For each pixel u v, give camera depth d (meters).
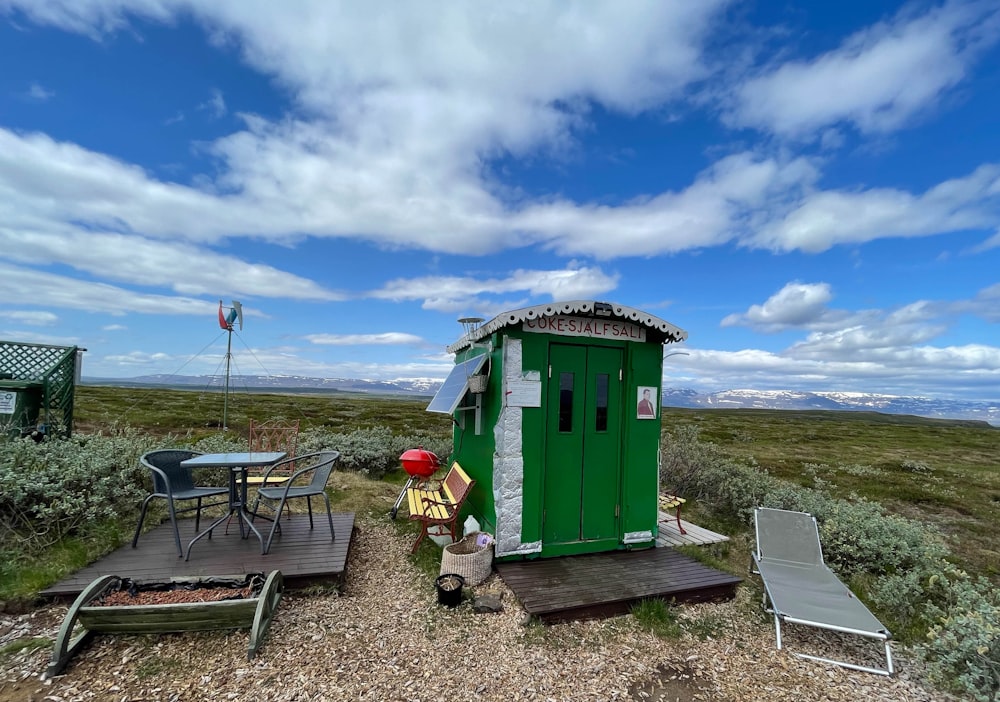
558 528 5.28
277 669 3.17
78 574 4.07
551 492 5.24
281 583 3.97
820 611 4.02
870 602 5.16
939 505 11.60
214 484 7.69
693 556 5.67
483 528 5.68
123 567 4.25
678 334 5.36
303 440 11.35
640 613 4.15
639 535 5.55
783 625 4.29
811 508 7.43
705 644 3.90
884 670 3.69
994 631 3.54
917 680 3.61
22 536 4.51
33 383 6.83
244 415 26.14
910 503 11.74
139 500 5.82
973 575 6.95
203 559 4.49
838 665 3.73
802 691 3.36
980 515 10.81
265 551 4.67
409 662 3.38
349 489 8.30
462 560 4.56
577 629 3.95
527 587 4.37
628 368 5.56
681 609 4.39
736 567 5.77
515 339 5.04
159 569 4.22
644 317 5.33
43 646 3.25
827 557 6.28
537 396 5.12
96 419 18.86
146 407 26.58
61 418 7.36
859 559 6.09
